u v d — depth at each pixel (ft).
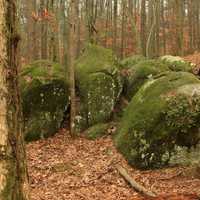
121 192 32.27
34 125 46.70
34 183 35.01
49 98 47.83
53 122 47.60
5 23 16.33
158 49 98.78
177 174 36.22
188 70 56.24
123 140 41.52
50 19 69.56
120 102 51.19
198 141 38.58
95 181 35.24
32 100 47.32
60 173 37.52
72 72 47.85
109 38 110.52
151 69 51.88
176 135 38.73
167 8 131.23
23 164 16.85
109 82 50.11
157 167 38.32
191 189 31.91
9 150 16.22
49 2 72.69
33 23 80.64
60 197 31.40
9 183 16.17
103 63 51.83
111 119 49.19
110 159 40.06
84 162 39.73
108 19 114.93
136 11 125.59
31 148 44.16
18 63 17.11
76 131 47.34
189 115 39.04
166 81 43.11
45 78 48.19
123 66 57.21
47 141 46.09
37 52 86.02
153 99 41.88
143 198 28.37
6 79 16.29
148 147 38.86
